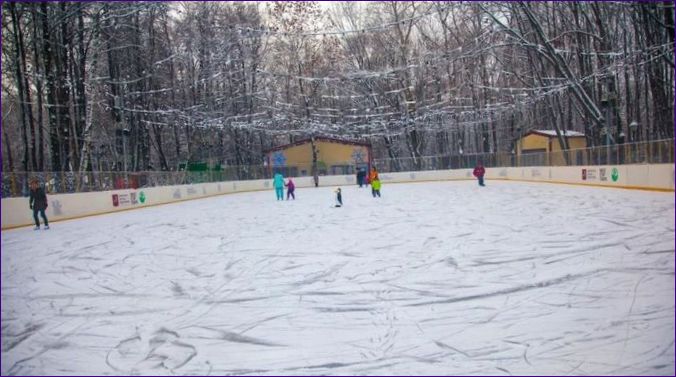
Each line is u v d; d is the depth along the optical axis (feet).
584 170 77.97
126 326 18.94
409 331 17.08
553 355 14.62
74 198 60.18
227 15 116.57
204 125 99.09
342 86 138.31
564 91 104.99
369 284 23.48
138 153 106.42
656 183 58.03
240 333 17.63
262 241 37.52
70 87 79.15
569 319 17.40
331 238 37.70
